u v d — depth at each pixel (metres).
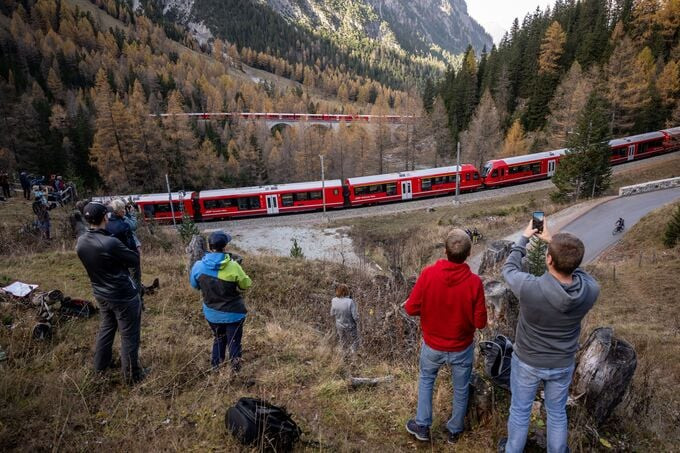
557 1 101.75
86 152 68.31
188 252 9.57
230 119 113.12
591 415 3.92
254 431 3.42
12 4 163.00
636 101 56.59
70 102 98.88
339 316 6.57
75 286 8.23
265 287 10.72
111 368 4.69
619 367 3.80
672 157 48.00
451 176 43.50
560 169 38.19
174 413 3.96
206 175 74.00
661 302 16.97
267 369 5.12
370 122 90.25
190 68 157.88
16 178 40.88
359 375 5.08
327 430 3.86
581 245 2.65
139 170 62.66
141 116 64.56
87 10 187.75
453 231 3.31
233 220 41.47
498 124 64.62
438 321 3.37
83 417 3.76
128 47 155.50
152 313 6.99
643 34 75.75
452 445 3.67
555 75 74.62
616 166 47.53
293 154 84.56
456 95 87.06
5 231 15.63
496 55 95.31
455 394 3.62
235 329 4.78
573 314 2.73
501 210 37.16
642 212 32.16
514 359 3.13
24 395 3.97
